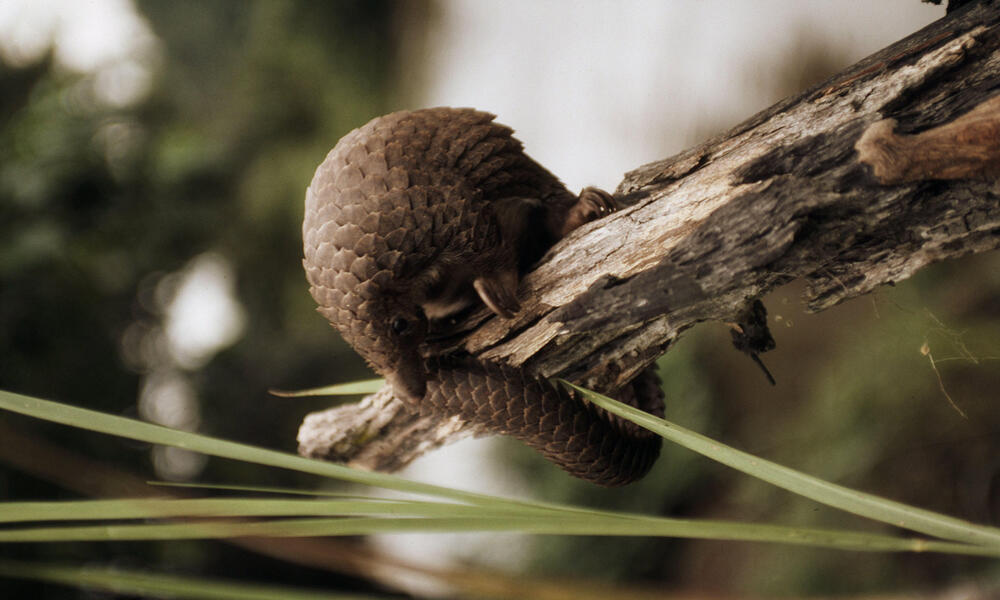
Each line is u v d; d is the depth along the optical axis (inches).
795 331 141.0
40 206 114.7
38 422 114.1
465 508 38.0
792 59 142.2
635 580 146.2
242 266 259.3
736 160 50.3
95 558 117.0
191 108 317.1
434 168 50.3
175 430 42.2
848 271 48.5
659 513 151.3
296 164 275.0
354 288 50.0
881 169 46.6
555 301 52.1
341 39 297.6
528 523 37.3
